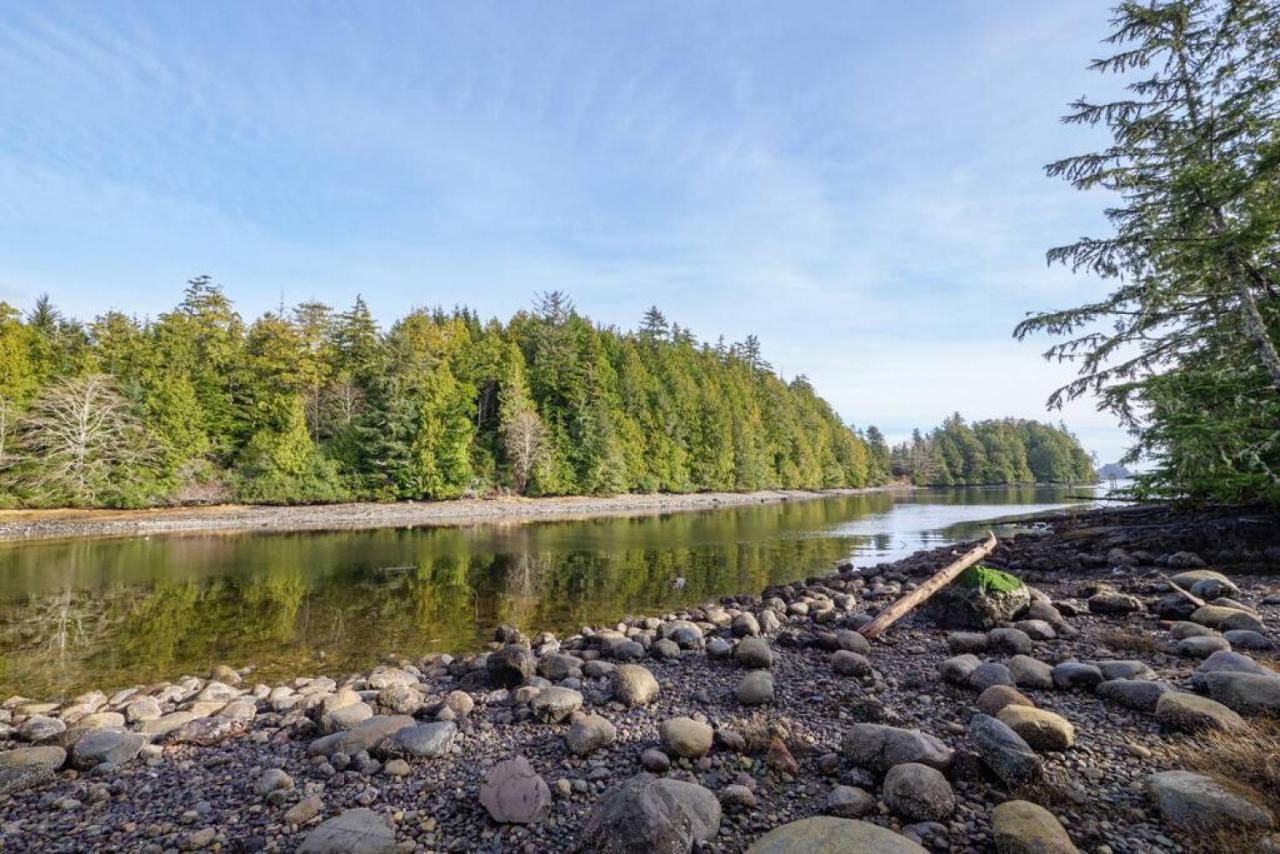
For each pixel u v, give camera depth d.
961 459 117.06
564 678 6.77
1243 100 10.26
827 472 86.62
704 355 86.00
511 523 33.50
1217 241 9.88
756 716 5.22
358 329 54.62
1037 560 12.82
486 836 3.52
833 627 9.02
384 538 25.38
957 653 6.88
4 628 10.59
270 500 39.19
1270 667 5.37
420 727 4.87
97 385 36.16
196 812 4.01
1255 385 10.59
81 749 4.93
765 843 3.07
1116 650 6.47
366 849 3.29
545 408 55.56
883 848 2.91
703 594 13.21
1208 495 11.77
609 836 3.18
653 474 58.59
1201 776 3.42
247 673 8.23
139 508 35.12
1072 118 12.20
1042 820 3.06
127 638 9.95
